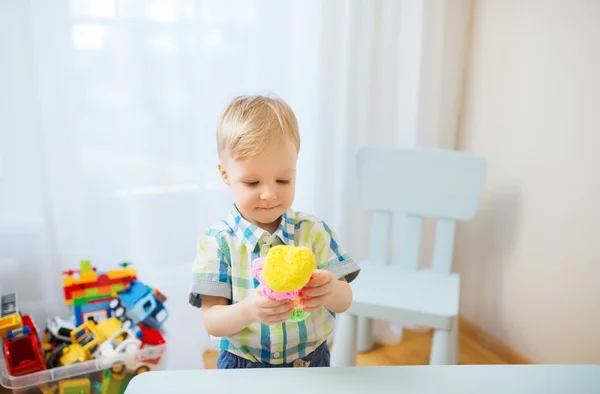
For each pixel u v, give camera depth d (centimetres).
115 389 129
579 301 146
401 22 163
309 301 70
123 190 148
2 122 133
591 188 139
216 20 144
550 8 145
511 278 168
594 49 134
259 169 78
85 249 149
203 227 156
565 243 148
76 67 137
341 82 161
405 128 172
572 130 142
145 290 135
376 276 151
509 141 163
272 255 66
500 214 169
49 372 121
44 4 129
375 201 156
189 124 148
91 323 133
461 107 182
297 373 67
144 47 140
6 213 139
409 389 65
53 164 140
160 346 130
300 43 153
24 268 144
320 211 168
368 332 176
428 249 190
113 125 143
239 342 87
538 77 151
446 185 149
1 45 129
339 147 167
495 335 178
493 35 165
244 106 81
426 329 191
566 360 152
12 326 122
